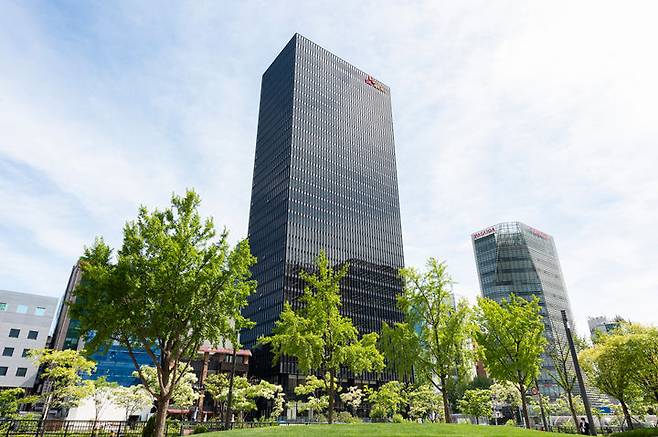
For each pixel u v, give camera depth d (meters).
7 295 75.81
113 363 72.31
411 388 60.25
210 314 20.48
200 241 21.59
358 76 136.50
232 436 15.09
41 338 76.12
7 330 73.69
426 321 29.08
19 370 72.38
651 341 27.50
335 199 111.75
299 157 108.75
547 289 130.50
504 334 30.50
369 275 109.06
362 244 112.00
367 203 119.56
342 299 100.25
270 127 121.62
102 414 51.75
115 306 18.81
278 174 109.81
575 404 53.34
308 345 24.78
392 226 122.94
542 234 145.88
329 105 122.50
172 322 19.80
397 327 28.97
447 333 27.58
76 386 38.31
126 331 19.39
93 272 19.12
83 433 26.14
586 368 32.72
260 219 112.19
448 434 14.54
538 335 30.41
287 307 28.50
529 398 59.69
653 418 44.00
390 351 28.73
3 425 24.77
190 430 25.03
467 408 51.78
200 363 71.81
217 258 20.86
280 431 15.75
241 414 52.31
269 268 100.12
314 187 108.31
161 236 20.03
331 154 116.44
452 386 27.59
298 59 120.88
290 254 96.56
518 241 134.75
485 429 16.31
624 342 28.02
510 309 32.59
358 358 26.67
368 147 128.25
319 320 26.17
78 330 19.52
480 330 31.55
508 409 70.12
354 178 119.50
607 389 30.09
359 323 100.38
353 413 75.81
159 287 19.27
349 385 83.81
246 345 97.69
